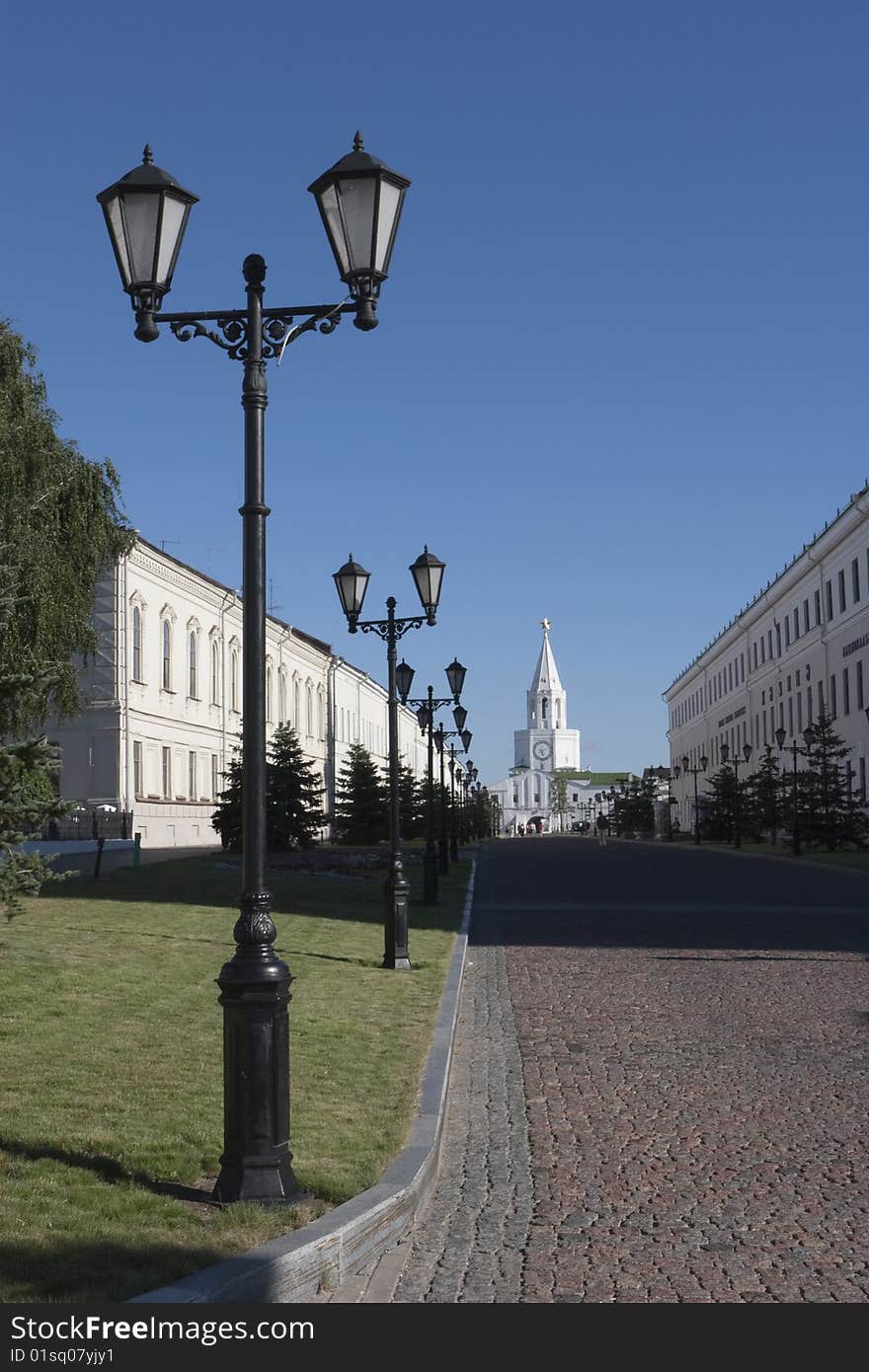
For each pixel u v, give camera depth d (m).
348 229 6.47
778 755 72.62
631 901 26.88
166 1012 10.69
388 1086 8.31
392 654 16.53
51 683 10.26
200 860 34.25
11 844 9.73
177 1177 6.19
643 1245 5.70
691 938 18.83
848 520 54.41
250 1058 5.93
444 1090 8.33
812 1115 7.96
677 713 119.94
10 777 9.66
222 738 55.47
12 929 16.39
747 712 83.06
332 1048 9.58
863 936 18.91
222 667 55.72
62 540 24.17
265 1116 5.92
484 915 23.52
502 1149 7.40
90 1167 6.27
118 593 43.41
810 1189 6.47
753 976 14.34
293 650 66.81
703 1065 9.55
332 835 69.44
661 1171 6.86
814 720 64.06
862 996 12.70
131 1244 5.16
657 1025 11.33
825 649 61.34
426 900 24.55
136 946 15.18
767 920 21.92
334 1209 5.69
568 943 18.34
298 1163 6.44
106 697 43.25
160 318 6.45
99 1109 7.38
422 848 55.50
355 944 16.98
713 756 97.50
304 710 69.88
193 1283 4.70
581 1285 5.22
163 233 6.32
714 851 58.72
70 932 16.39
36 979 12.09
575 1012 12.16
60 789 43.25
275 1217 5.54
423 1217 6.16
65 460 24.12
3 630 11.34
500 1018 11.92
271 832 42.28
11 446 22.70
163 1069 8.49
